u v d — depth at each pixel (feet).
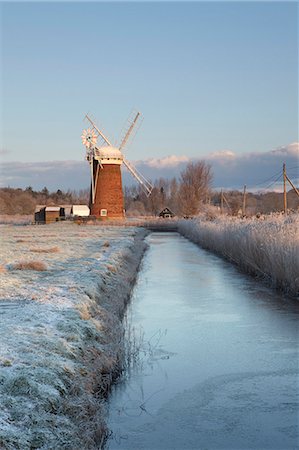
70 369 26.27
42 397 22.07
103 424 23.85
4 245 103.91
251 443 22.89
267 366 33.27
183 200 281.95
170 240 163.02
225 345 38.24
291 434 23.71
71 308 38.06
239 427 24.44
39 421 20.44
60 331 31.99
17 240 122.52
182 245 139.64
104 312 42.29
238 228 93.81
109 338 35.88
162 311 50.55
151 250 123.44
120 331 39.22
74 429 21.57
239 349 37.11
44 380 23.52
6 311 36.06
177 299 56.95
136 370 32.78
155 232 219.61
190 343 38.73
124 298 55.31
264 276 70.38
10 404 20.75
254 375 31.63
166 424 24.91
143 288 65.21
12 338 28.35
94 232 169.17
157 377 31.48
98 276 55.62
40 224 260.83
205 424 24.76
